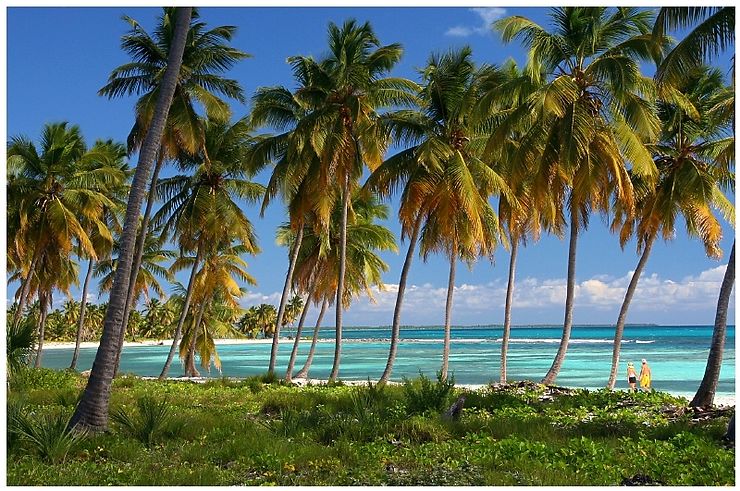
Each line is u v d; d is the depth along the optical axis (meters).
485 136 27.23
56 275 39.84
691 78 25.98
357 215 38.00
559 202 25.58
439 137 27.23
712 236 26.69
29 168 33.31
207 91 27.41
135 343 132.88
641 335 165.00
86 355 87.19
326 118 27.50
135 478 9.52
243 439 11.95
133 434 12.47
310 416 14.21
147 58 27.44
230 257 43.09
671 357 68.56
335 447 11.59
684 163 26.52
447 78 27.11
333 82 27.86
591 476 10.07
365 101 27.95
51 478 9.37
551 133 23.56
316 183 27.95
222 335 49.75
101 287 47.22
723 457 11.07
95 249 40.06
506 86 23.95
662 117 26.84
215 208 33.12
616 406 18.45
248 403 19.25
